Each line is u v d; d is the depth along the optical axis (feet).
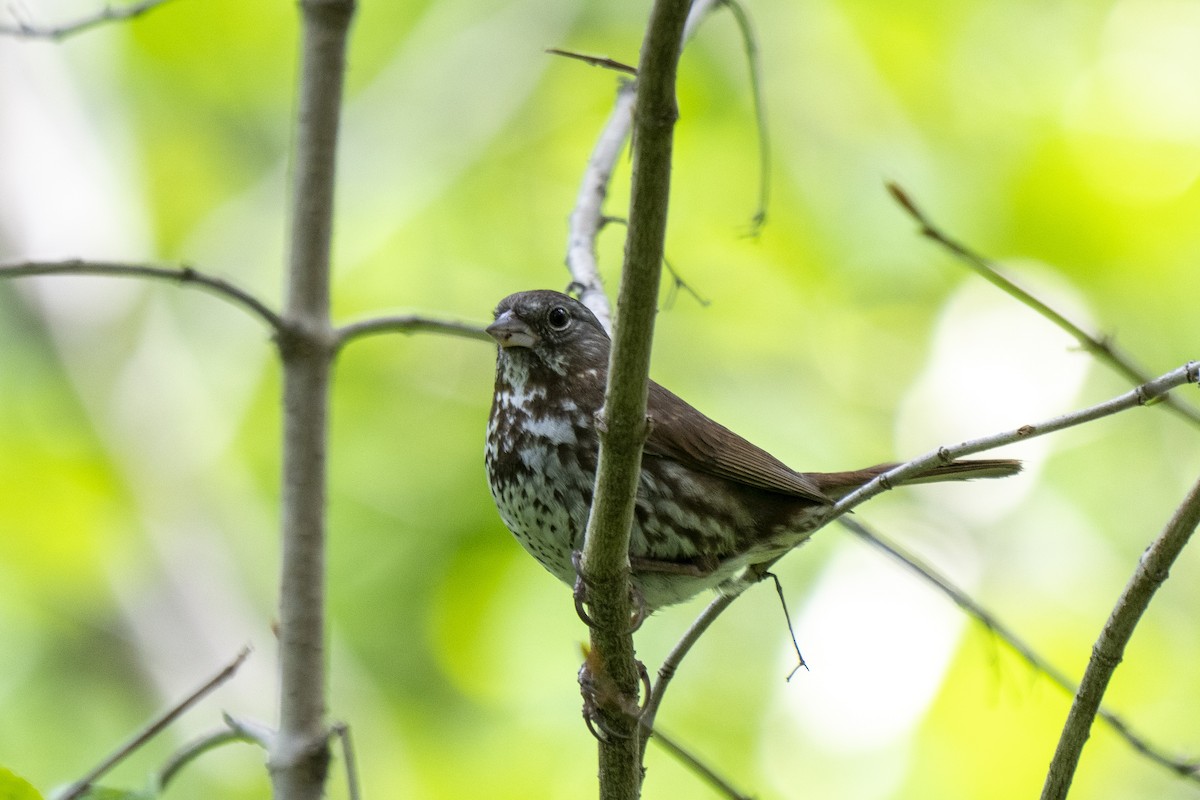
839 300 43.75
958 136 43.93
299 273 20.38
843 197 43.73
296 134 20.80
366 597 38.55
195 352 47.09
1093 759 35.04
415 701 37.17
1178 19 44.29
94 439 44.52
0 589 40.91
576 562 17.43
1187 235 41.75
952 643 37.37
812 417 42.60
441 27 48.93
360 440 41.16
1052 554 41.11
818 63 45.01
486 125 47.01
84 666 40.14
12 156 47.65
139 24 47.16
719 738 36.42
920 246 42.83
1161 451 42.73
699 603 38.29
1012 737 35.37
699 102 44.29
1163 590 39.86
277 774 18.45
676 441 23.29
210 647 40.96
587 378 23.04
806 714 36.76
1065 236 42.11
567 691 36.63
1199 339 41.75
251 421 44.88
